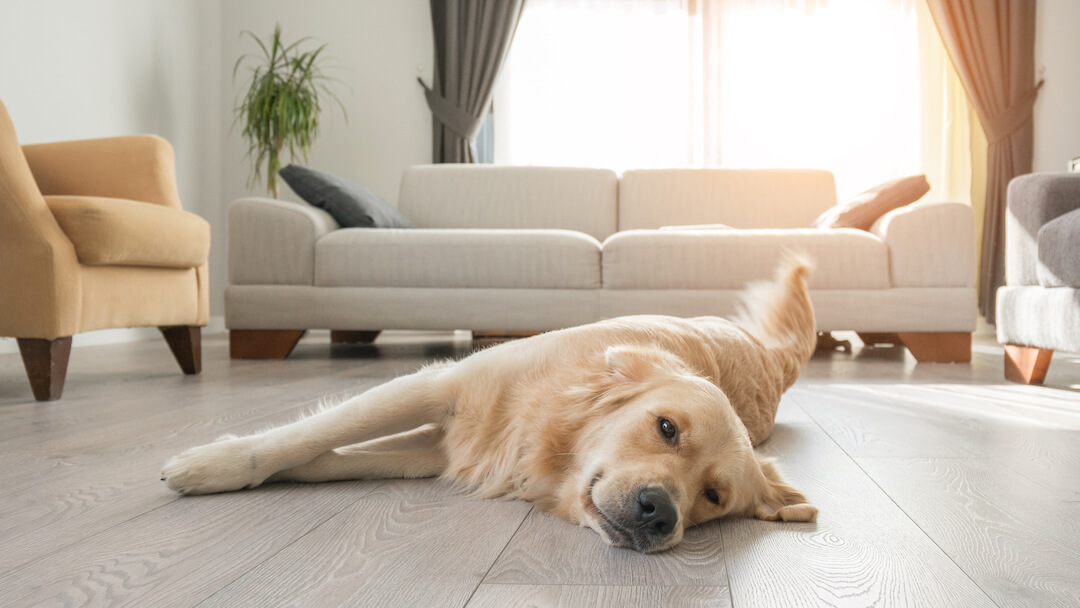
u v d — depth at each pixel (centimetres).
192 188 507
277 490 112
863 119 511
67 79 389
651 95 517
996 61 489
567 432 104
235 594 72
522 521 99
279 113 467
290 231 325
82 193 262
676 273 326
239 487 111
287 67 541
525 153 521
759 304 194
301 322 324
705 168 424
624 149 520
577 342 115
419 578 78
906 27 507
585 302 328
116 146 264
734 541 93
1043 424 176
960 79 493
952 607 72
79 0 397
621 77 518
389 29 536
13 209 195
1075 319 218
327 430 112
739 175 420
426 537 92
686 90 514
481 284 327
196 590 73
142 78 450
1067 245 221
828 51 512
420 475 122
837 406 203
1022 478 126
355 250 324
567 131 520
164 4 472
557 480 104
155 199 263
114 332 416
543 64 518
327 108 539
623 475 91
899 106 509
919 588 77
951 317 321
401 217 383
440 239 326
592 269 329
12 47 354
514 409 111
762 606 72
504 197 423
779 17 513
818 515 105
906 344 330
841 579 80
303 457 112
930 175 507
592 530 96
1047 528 98
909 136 509
